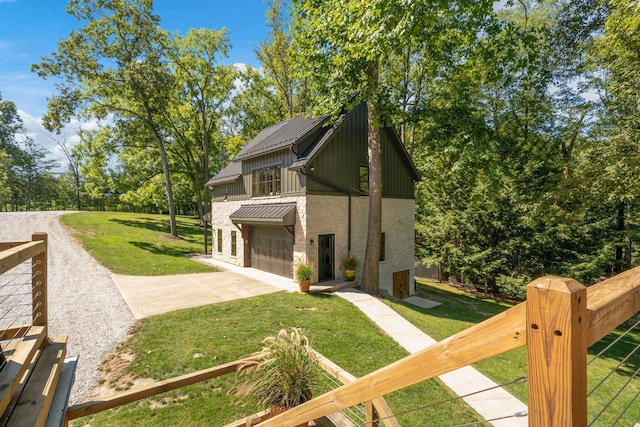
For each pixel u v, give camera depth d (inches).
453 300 598.2
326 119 526.0
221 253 738.8
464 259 633.0
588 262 558.3
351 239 537.3
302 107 1071.0
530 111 639.8
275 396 134.7
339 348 283.4
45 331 128.1
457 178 642.2
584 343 35.7
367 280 496.4
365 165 557.3
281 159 537.3
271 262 581.9
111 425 174.6
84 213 1218.0
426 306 528.7
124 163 1079.6
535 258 593.3
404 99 516.7
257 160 605.3
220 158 1267.2
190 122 1104.2
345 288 490.6
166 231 1039.6
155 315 341.7
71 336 285.0
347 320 352.5
